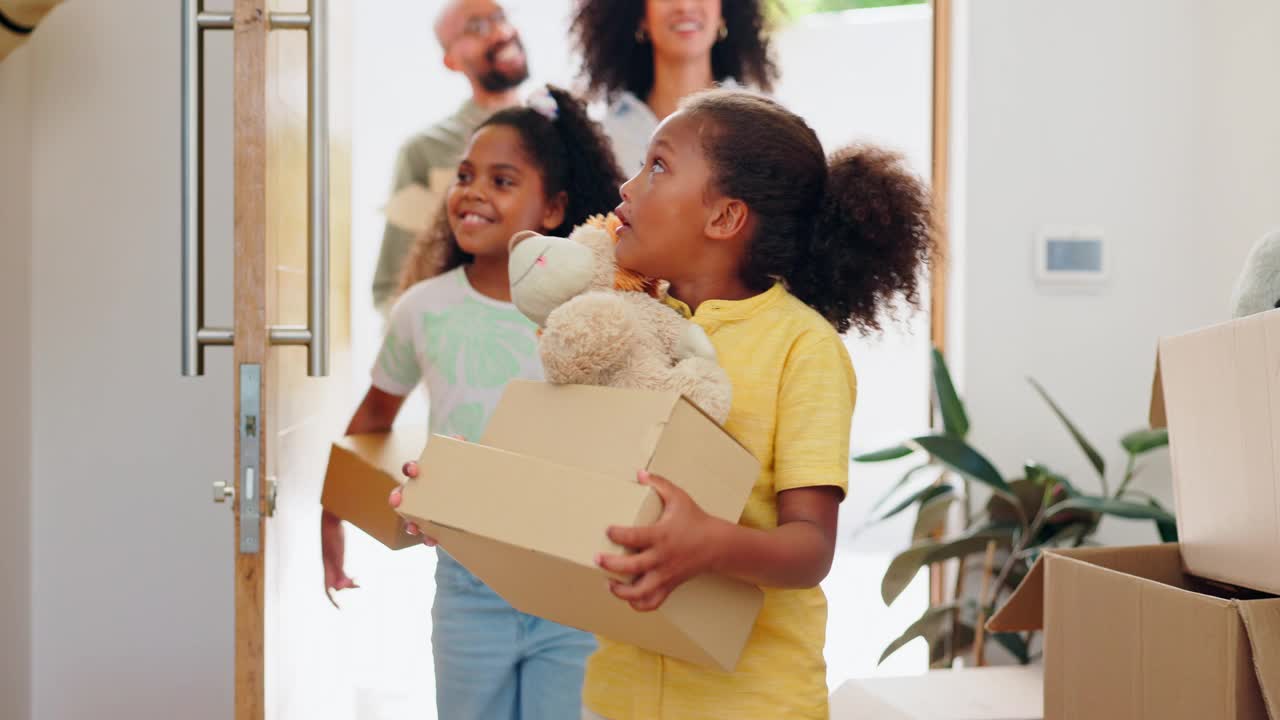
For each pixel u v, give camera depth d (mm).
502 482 894
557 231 2357
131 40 2238
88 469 2246
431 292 2168
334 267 2371
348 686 2709
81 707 2248
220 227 2266
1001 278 2639
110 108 2236
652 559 819
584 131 2428
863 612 3605
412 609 3656
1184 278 2641
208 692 2277
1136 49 2631
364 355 2984
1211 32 2605
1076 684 1311
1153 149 2641
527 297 1005
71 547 2244
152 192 2248
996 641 2553
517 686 1828
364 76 2936
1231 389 1249
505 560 929
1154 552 1411
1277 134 2387
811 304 1140
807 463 971
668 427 874
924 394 4328
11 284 2084
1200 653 1106
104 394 2244
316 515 1937
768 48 2861
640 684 1040
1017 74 2631
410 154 2945
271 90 1353
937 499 2527
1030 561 2535
